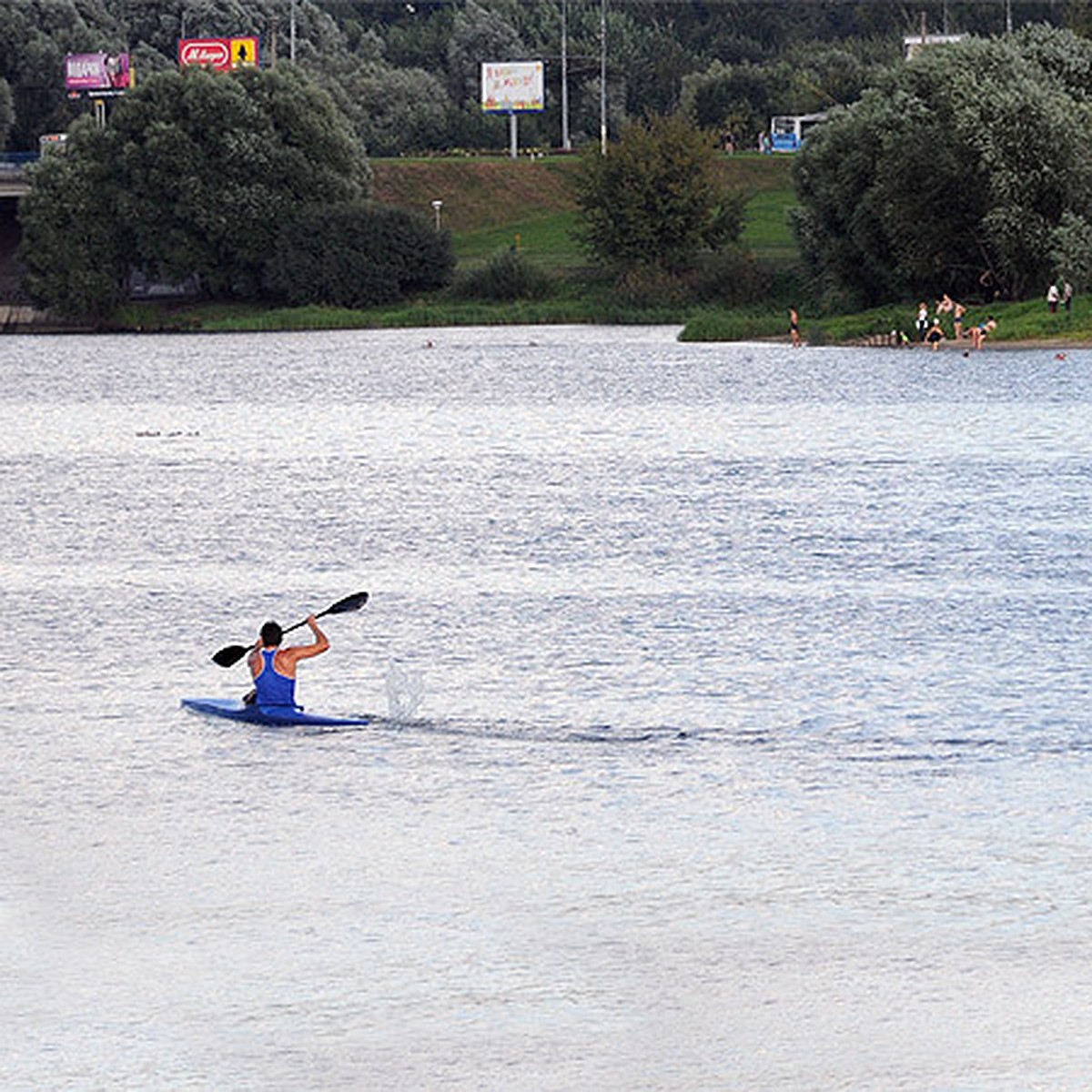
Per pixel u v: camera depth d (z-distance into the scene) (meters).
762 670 135.25
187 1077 74.62
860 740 116.75
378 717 123.50
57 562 185.25
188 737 119.38
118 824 102.75
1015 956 84.12
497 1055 76.19
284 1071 75.06
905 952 84.81
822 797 105.81
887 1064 74.88
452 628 151.12
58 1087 73.94
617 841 99.25
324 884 93.88
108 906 91.19
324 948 86.19
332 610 124.88
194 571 179.62
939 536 189.88
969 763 111.44
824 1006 79.94
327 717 122.44
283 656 123.88
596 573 174.25
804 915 89.19
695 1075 74.31
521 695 129.00
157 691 131.38
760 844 98.38
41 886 93.75
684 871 94.88
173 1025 79.00
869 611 154.50
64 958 85.38
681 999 80.69
